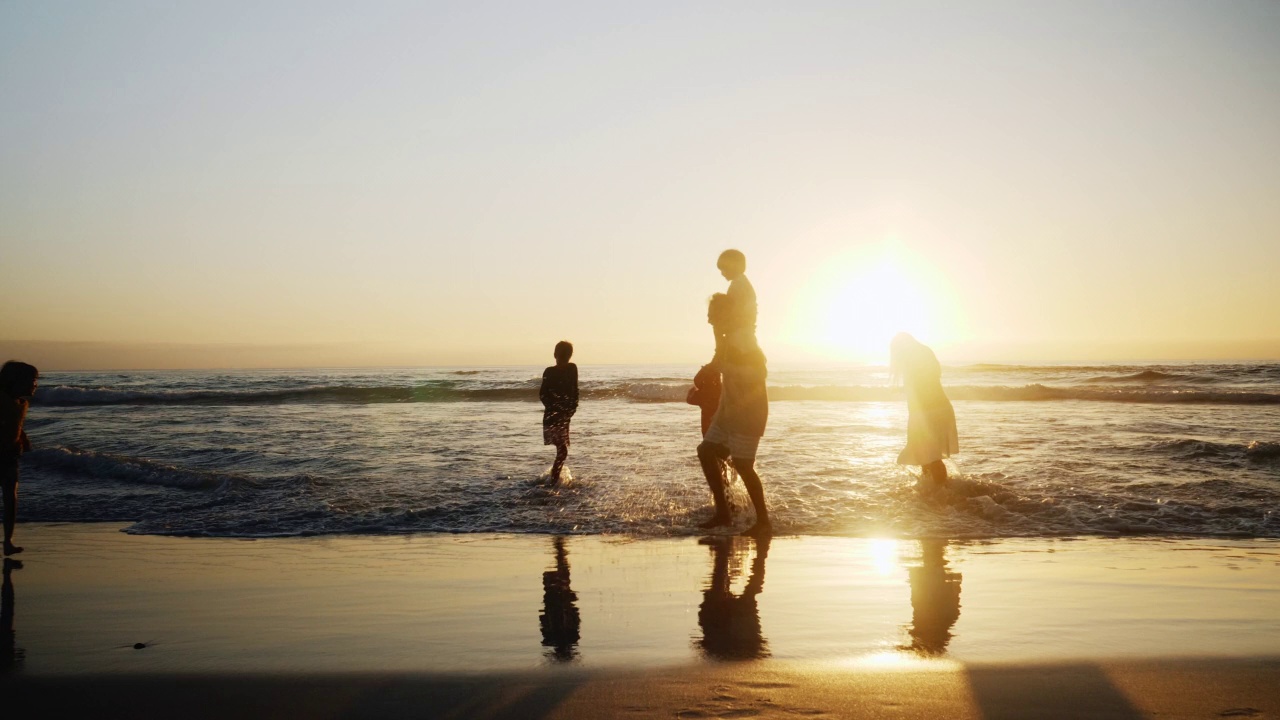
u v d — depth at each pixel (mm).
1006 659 3215
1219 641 3479
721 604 4273
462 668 3148
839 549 5941
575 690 2854
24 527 7074
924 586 4703
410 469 9711
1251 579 4891
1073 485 8062
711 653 3330
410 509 7441
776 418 17141
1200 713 2590
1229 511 7055
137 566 5457
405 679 3016
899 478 8672
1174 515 6965
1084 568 5230
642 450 11445
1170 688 2844
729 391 6695
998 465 9367
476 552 5891
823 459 10125
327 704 2764
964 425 14711
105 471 9664
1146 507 7188
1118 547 5973
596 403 22984
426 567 5363
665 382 30438
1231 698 2736
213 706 2773
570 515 7254
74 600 4488
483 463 10219
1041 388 23922
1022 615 3988
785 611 4105
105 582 4965
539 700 2750
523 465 10031
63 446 11984
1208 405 21094
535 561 5551
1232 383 29719
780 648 3404
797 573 5102
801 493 7996
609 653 3344
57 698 2885
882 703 2688
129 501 8062
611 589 4668
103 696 2898
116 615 4137
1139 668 3084
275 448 11758
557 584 4816
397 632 3734
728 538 6410
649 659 3244
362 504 7660
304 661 3273
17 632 3812
